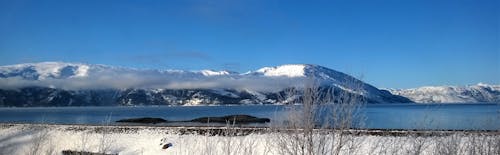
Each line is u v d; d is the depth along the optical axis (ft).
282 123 39.40
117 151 107.65
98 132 121.29
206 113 495.00
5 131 129.80
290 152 38.32
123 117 383.86
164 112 574.15
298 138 38.19
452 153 42.04
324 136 38.37
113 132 125.70
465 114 164.14
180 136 110.83
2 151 103.45
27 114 498.28
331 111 38.78
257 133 50.26
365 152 42.68
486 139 42.98
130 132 125.08
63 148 104.27
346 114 38.81
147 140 113.60
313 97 38.83
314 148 38.09
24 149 101.45
